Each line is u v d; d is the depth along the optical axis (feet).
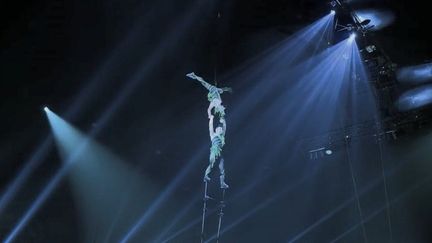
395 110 37.52
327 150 41.11
